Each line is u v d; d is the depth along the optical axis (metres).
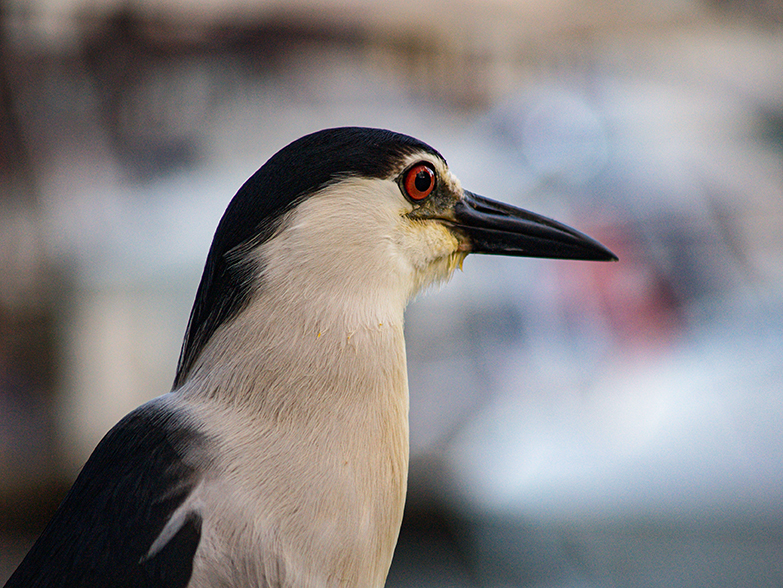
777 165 12.74
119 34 22.88
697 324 10.38
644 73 17.64
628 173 12.09
